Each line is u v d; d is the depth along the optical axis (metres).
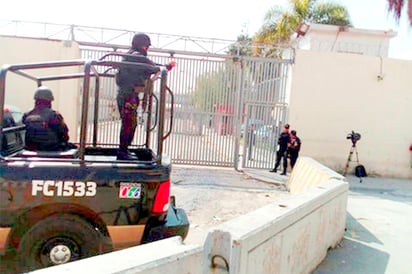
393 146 13.03
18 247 3.52
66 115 11.70
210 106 12.42
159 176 3.81
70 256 3.62
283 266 3.47
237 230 2.72
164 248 2.23
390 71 12.80
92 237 3.64
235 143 12.52
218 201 8.16
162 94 3.85
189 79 12.27
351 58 12.66
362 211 7.83
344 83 12.69
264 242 2.96
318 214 4.51
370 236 6.05
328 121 12.71
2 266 3.56
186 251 2.21
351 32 20.83
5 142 3.92
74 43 11.72
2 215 3.46
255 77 12.47
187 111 12.35
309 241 4.23
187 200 8.09
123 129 4.26
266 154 12.52
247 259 2.66
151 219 3.79
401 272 4.60
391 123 12.97
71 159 3.72
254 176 11.26
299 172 9.10
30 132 4.22
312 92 12.59
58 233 3.57
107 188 3.66
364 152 12.98
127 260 1.96
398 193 10.34
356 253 5.20
